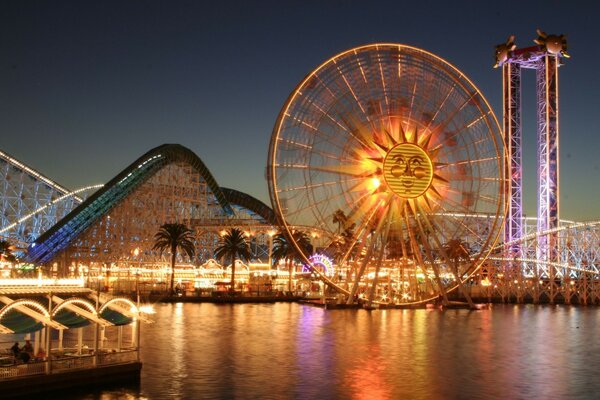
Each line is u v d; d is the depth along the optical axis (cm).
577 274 16975
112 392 5034
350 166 12531
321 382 5600
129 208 16012
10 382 4600
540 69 19488
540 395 5288
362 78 12575
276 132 12162
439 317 11644
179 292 16512
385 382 5647
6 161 14550
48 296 4934
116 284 16062
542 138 19200
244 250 17000
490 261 17312
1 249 12912
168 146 16462
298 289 19200
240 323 9962
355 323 10225
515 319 11456
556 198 18788
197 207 19012
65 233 14212
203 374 5803
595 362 6731
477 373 6084
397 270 15475
